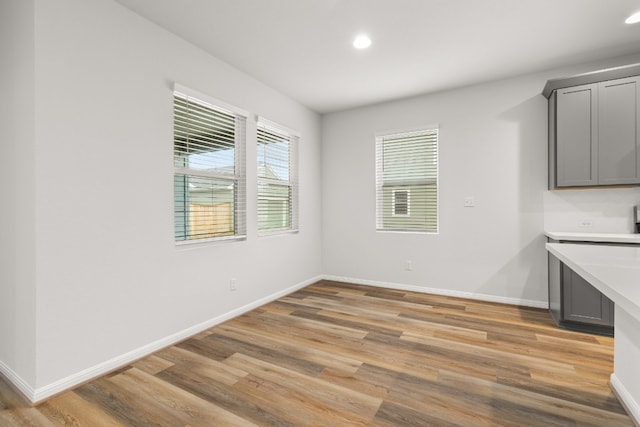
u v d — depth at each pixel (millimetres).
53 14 1808
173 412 1685
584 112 2830
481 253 3607
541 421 1591
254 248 3369
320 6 2199
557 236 2795
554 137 3012
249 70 3178
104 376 2035
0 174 1974
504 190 3471
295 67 3125
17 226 1862
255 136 3373
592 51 2834
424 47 2762
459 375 2027
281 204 3898
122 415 1663
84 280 1967
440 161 3803
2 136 1953
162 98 2424
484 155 3559
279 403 1757
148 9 2207
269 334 2699
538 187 3312
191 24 2395
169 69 2477
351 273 4453
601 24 2416
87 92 1965
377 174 4250
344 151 4453
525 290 3402
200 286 2762
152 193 2359
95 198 2012
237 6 2184
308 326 2875
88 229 1980
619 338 1771
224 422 1606
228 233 3127
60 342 1859
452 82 3512
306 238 4297
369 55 2898
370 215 4289
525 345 2449
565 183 2912
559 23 2402
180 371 2100
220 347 2455
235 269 3131
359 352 2357
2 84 1950
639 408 1534
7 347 1971
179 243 2643
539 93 3291
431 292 3904
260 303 3447
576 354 2291
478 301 3572
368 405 1733
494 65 3111
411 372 2068
